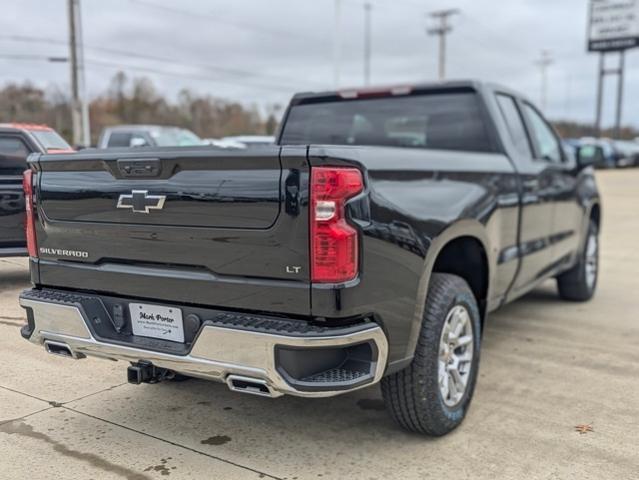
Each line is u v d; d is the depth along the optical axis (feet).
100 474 10.00
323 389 8.63
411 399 10.52
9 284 22.38
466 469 10.12
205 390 13.44
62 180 10.62
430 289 10.85
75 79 86.79
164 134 49.73
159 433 11.41
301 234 8.52
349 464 10.29
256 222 8.79
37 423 11.80
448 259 12.80
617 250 33.22
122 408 12.50
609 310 20.36
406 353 9.89
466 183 12.35
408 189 10.23
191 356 9.23
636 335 17.52
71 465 10.27
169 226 9.52
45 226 11.01
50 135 24.97
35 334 11.00
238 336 8.76
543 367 14.88
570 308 20.66
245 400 12.92
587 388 13.56
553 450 10.76
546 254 16.92
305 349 8.45
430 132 16.88
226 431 11.51
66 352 10.87
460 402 11.50
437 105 16.75
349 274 8.67
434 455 10.59
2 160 23.06
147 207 9.64
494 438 11.19
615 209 55.52
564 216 18.31
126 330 10.37
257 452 10.71
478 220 12.03
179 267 9.61
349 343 8.64
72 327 10.43
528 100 18.42
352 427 11.68
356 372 9.04
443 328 10.77
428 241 10.23
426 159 11.13
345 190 8.64
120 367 14.80
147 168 9.57
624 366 14.96
